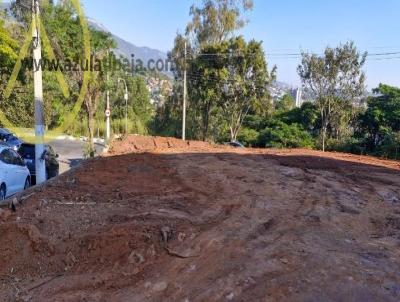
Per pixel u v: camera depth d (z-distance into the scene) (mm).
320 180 9820
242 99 33312
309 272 4480
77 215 6484
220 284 4410
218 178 9734
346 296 4051
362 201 7863
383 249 5301
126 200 7461
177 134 39438
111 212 6648
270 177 10047
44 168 12680
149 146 19203
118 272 5012
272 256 4926
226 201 7477
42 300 4574
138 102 48719
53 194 7754
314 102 31078
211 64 33250
